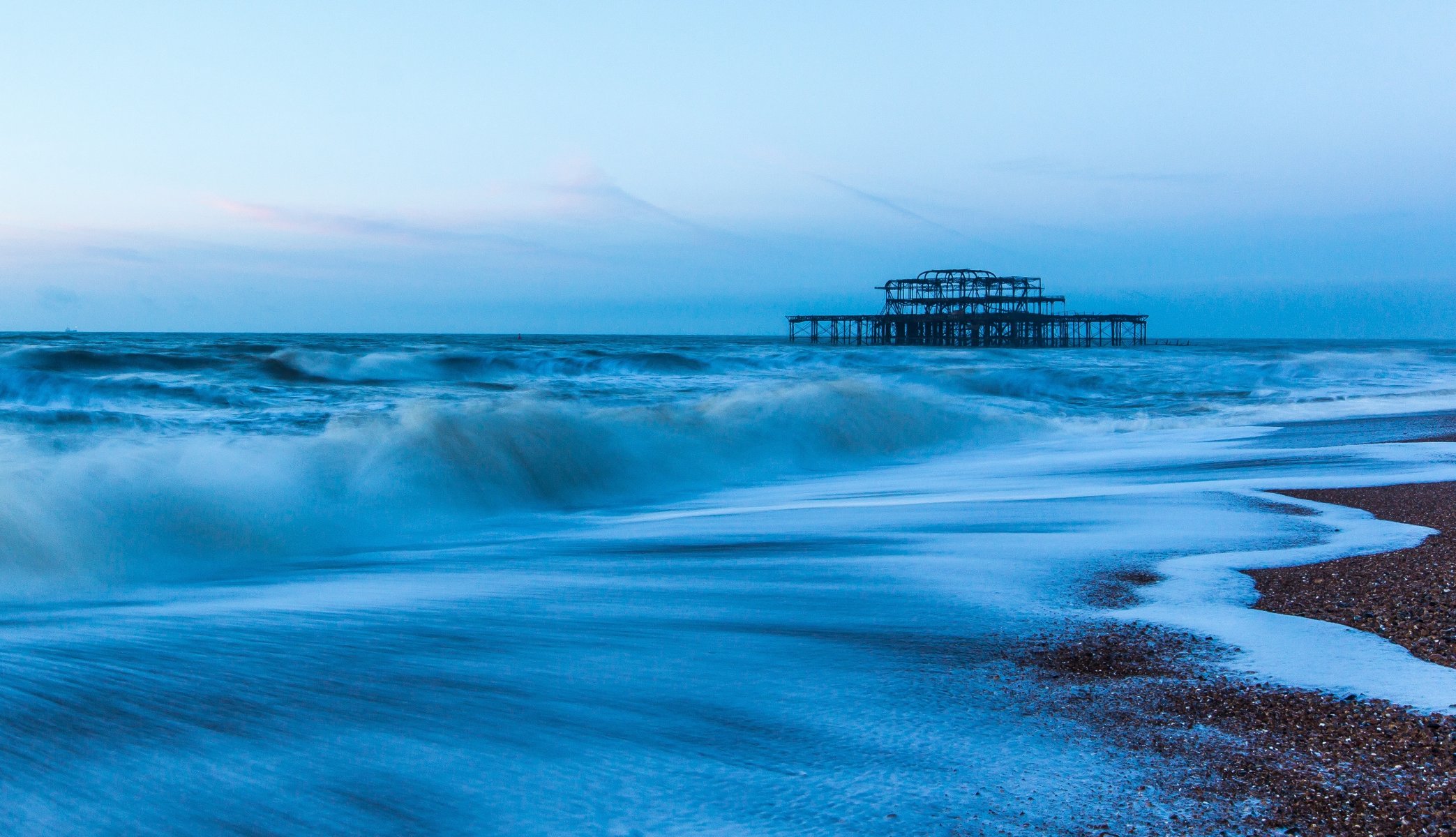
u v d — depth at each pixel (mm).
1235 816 3561
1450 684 4859
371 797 3604
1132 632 5898
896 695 4828
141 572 8078
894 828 3443
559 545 9398
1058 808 3611
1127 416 23359
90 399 21391
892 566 7906
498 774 3832
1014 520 10078
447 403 17734
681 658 5410
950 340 107312
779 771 3916
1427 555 7773
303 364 34031
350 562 8656
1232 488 11859
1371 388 33688
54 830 3266
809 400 19953
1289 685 4918
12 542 7801
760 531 9828
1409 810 3592
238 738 4121
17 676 4785
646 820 3473
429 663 5262
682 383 31188
